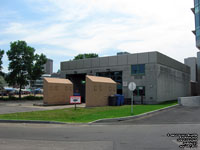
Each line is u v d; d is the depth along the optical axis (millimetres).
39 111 17250
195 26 34188
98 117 13641
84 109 18688
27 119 12906
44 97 24359
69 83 27109
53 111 17203
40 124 11859
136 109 18297
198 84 48844
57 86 25312
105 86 23812
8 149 6414
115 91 25641
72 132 9359
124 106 22000
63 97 26047
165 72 28750
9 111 17703
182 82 37188
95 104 22156
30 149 6406
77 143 7195
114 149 6359
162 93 27297
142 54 26938
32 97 38688
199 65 49219
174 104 23766
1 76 35906
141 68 26922
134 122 12461
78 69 32750
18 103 29484
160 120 13164
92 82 21953
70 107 21641
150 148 6449
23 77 36781
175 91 32906
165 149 6328
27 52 36875
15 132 9375
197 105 24094
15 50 36156
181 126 10930
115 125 11477
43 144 7062
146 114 15711
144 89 26375
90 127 10820
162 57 27891
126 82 27891
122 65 28438
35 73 37562
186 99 26594
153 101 25469
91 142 7336
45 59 38656
